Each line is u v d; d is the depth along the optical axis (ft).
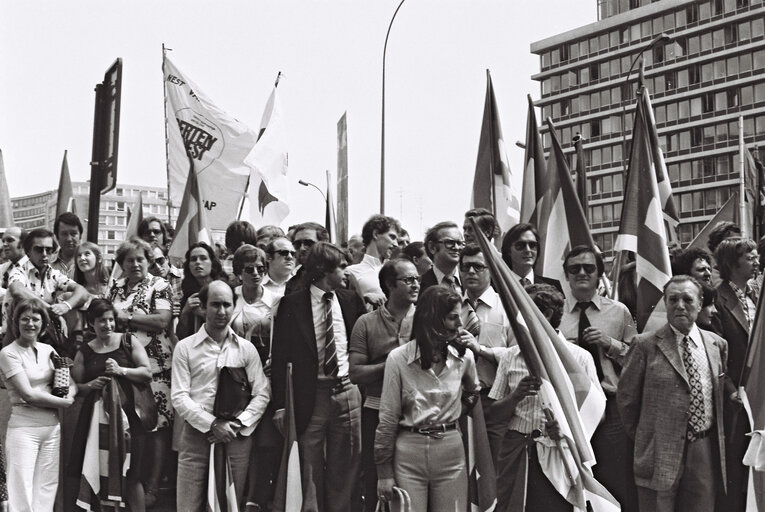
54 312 27.96
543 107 348.18
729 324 24.53
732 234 31.42
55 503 26.45
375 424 23.54
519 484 20.84
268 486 24.27
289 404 23.11
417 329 19.88
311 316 24.13
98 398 25.84
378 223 29.58
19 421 25.48
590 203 328.08
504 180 34.76
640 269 26.76
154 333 27.40
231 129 48.70
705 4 298.76
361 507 24.50
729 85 293.84
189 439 23.59
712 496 21.29
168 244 36.68
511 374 21.66
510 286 20.26
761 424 21.59
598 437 23.32
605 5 333.21
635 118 27.78
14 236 31.32
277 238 27.73
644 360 21.81
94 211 30.73
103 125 30.55
